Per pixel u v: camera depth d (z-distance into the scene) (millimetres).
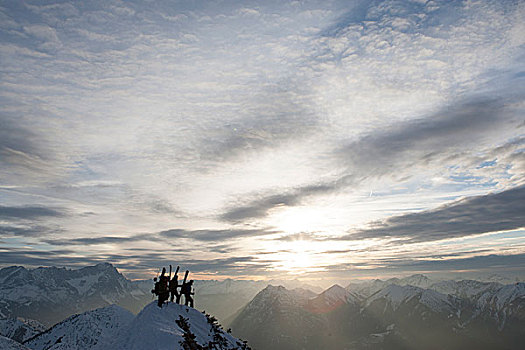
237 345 49906
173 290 54656
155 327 42156
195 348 39156
